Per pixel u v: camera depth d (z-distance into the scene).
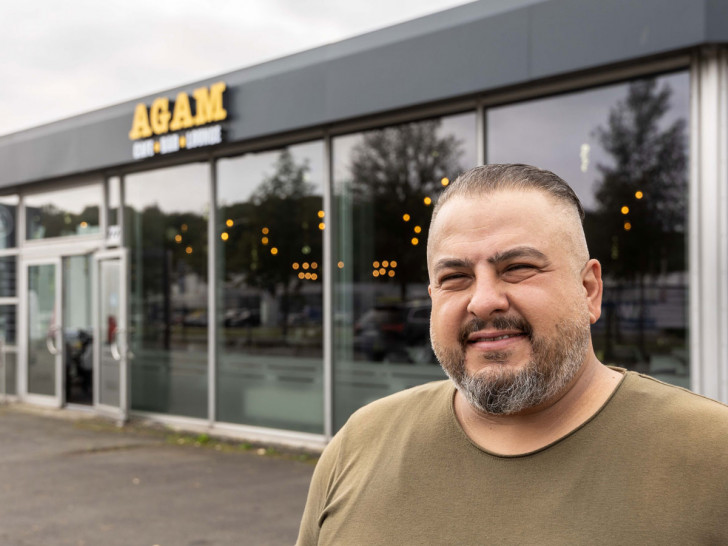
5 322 11.20
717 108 4.95
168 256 8.63
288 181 7.43
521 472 1.02
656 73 5.21
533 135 5.78
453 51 5.70
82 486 5.93
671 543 0.90
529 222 1.05
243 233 7.84
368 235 6.79
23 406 10.56
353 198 6.91
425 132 6.41
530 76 5.29
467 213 1.08
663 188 5.20
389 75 6.09
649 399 1.01
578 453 0.99
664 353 5.17
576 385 1.05
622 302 5.34
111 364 9.20
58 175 9.41
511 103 5.89
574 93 5.59
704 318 5.00
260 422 7.68
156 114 7.89
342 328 6.98
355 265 6.89
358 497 1.17
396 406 1.26
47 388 10.49
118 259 9.05
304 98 6.67
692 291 5.05
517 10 5.34
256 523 4.91
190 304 8.38
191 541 4.57
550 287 1.03
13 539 4.64
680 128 5.13
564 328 1.03
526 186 1.07
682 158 5.13
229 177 7.96
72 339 10.15
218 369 8.08
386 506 1.12
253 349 7.75
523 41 5.32
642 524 0.92
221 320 8.05
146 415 8.86
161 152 7.93
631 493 0.94
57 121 9.45
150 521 4.98
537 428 1.04
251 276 7.76
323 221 7.11
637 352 5.27
